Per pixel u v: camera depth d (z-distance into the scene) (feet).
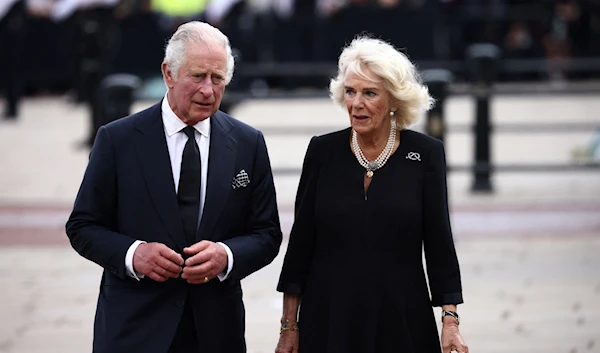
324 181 45.62
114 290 45.16
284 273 46.50
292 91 191.72
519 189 121.08
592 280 83.87
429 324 45.34
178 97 43.86
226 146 45.68
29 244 96.07
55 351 67.92
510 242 96.32
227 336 45.70
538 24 199.72
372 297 44.68
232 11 179.11
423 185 45.37
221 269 44.16
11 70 179.32
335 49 191.01
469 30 195.00
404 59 44.86
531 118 168.35
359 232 44.91
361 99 44.27
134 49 188.96
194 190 45.16
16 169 134.21
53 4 195.00
